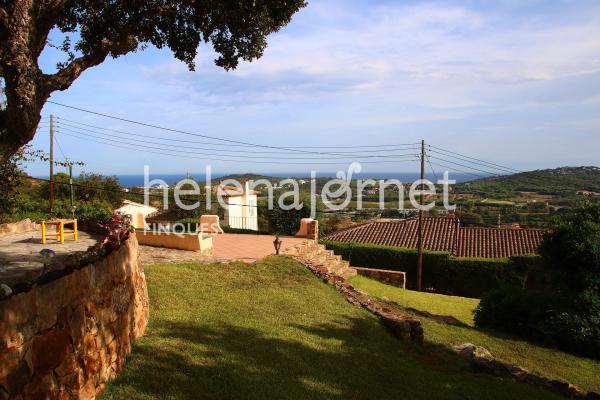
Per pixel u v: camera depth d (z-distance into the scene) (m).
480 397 6.36
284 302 9.12
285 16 7.52
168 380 5.00
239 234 19.66
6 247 8.27
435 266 19.91
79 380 4.10
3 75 4.92
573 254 10.89
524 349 10.09
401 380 6.37
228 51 8.57
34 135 5.29
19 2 4.77
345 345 7.27
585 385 8.42
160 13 7.17
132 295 5.90
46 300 3.63
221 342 6.38
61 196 27.50
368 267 20.94
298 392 5.27
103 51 6.19
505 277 18.64
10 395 3.10
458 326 11.34
